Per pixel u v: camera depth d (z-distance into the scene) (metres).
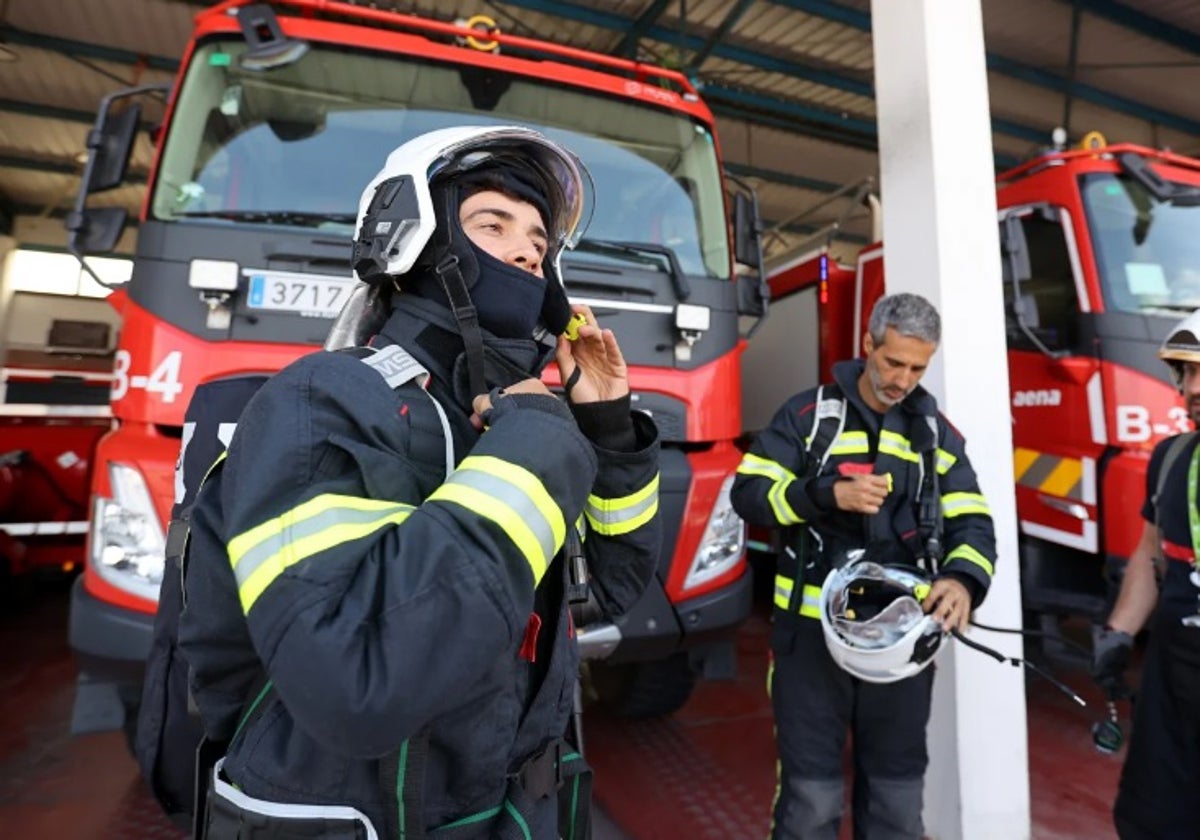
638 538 0.96
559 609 0.79
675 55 6.67
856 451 1.66
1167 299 3.19
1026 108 8.27
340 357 0.73
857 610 1.56
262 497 0.62
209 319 2.01
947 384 2.20
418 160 0.81
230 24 2.30
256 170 2.24
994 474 2.21
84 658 1.85
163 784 1.02
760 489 1.69
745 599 2.42
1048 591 3.26
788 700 1.64
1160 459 1.70
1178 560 1.59
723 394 2.53
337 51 2.40
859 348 4.43
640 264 2.57
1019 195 3.60
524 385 0.75
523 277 0.85
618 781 2.56
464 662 0.59
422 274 0.84
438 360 0.82
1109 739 1.67
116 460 1.91
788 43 7.07
